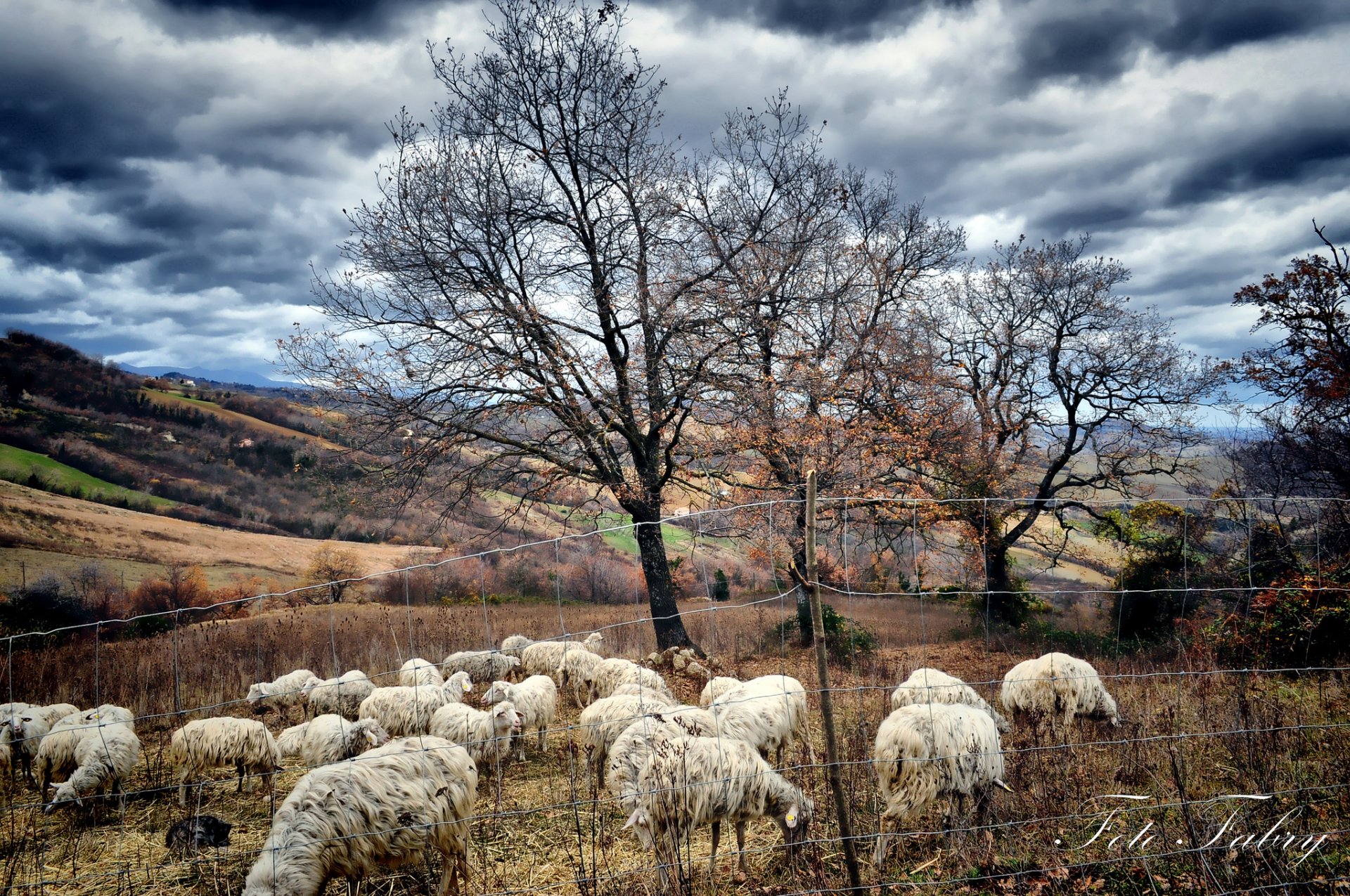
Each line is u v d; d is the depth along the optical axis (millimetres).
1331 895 4719
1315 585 10742
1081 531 25703
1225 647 11172
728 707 7543
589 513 18984
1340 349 15836
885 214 23172
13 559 33562
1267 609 11172
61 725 8195
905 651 16875
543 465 18609
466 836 5688
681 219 18828
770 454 17969
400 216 16891
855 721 8469
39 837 7121
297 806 5062
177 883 6105
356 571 32219
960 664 14117
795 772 7074
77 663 13211
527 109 18250
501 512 19906
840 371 18891
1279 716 6812
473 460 18125
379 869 6051
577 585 27250
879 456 18875
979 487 22062
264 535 43250
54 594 26984
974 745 6098
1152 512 17375
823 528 17844
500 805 7191
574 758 9305
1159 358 25219
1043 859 5262
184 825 6828
